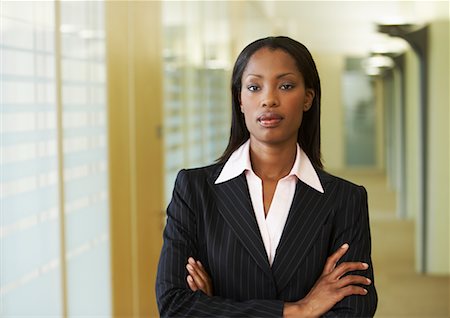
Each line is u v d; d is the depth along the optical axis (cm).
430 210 611
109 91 304
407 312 502
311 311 147
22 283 222
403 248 701
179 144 419
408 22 593
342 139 1482
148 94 357
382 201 984
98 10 291
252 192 154
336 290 149
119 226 315
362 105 1496
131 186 333
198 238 155
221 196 154
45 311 240
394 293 552
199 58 477
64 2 255
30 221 228
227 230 151
